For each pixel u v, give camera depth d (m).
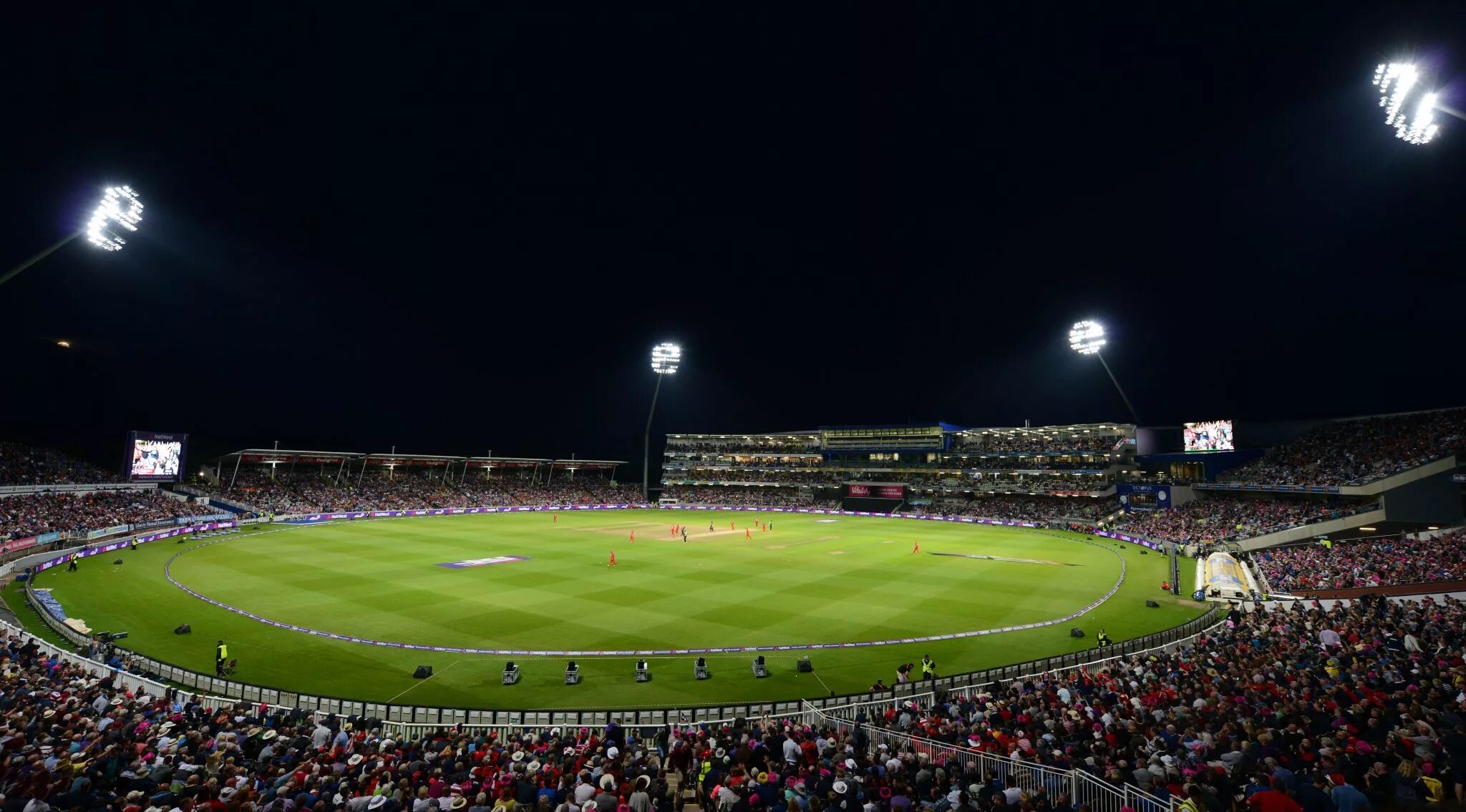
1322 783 9.95
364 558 50.56
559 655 27.84
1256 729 13.62
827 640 30.50
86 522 59.03
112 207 42.16
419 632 30.69
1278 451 80.81
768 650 28.92
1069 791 11.42
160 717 16.23
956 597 39.59
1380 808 9.39
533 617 33.66
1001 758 12.94
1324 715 13.99
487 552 55.28
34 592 35.38
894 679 25.72
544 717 20.80
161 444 78.12
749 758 13.16
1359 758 10.95
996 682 22.69
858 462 120.50
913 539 69.31
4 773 11.02
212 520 68.94
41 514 58.28
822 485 120.38
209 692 22.72
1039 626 33.41
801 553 57.47
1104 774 11.91
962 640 30.80
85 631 28.31
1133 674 21.20
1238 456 85.00
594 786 11.59
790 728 16.66
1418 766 10.28
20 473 69.25
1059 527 83.81
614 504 117.75
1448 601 28.02
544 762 14.12
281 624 31.47
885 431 118.44
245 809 9.70
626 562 51.34
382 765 12.84
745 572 47.59
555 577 44.31
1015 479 104.81
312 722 17.88
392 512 89.88
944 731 16.09
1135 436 97.25
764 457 128.38
